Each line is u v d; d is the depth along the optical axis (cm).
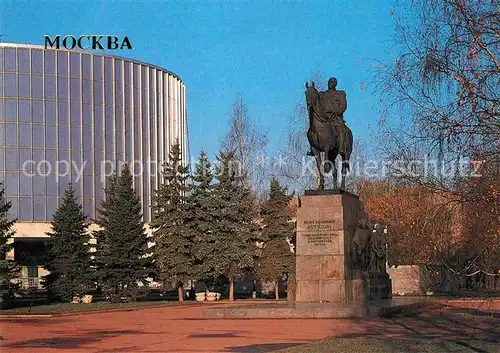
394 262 5294
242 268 5622
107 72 7988
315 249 3180
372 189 5519
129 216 5500
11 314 3988
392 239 3981
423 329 2572
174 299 5984
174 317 3634
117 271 5409
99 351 2152
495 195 1485
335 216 3173
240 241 5572
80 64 7800
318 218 3192
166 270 5541
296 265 3203
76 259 5434
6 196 7362
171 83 8938
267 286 6844
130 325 3184
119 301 5425
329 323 2766
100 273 5406
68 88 7719
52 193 7556
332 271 3152
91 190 7756
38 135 7556
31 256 7706
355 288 3166
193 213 5581
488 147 1530
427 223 1731
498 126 1494
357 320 2845
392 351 1908
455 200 1623
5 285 4691
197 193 5603
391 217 4484
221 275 5878
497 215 1575
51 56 7662
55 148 7619
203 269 5509
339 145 3297
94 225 7569
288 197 5738
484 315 3216
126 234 5450
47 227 7469
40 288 7131
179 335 2583
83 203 7681
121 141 8069
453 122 1530
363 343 2072
